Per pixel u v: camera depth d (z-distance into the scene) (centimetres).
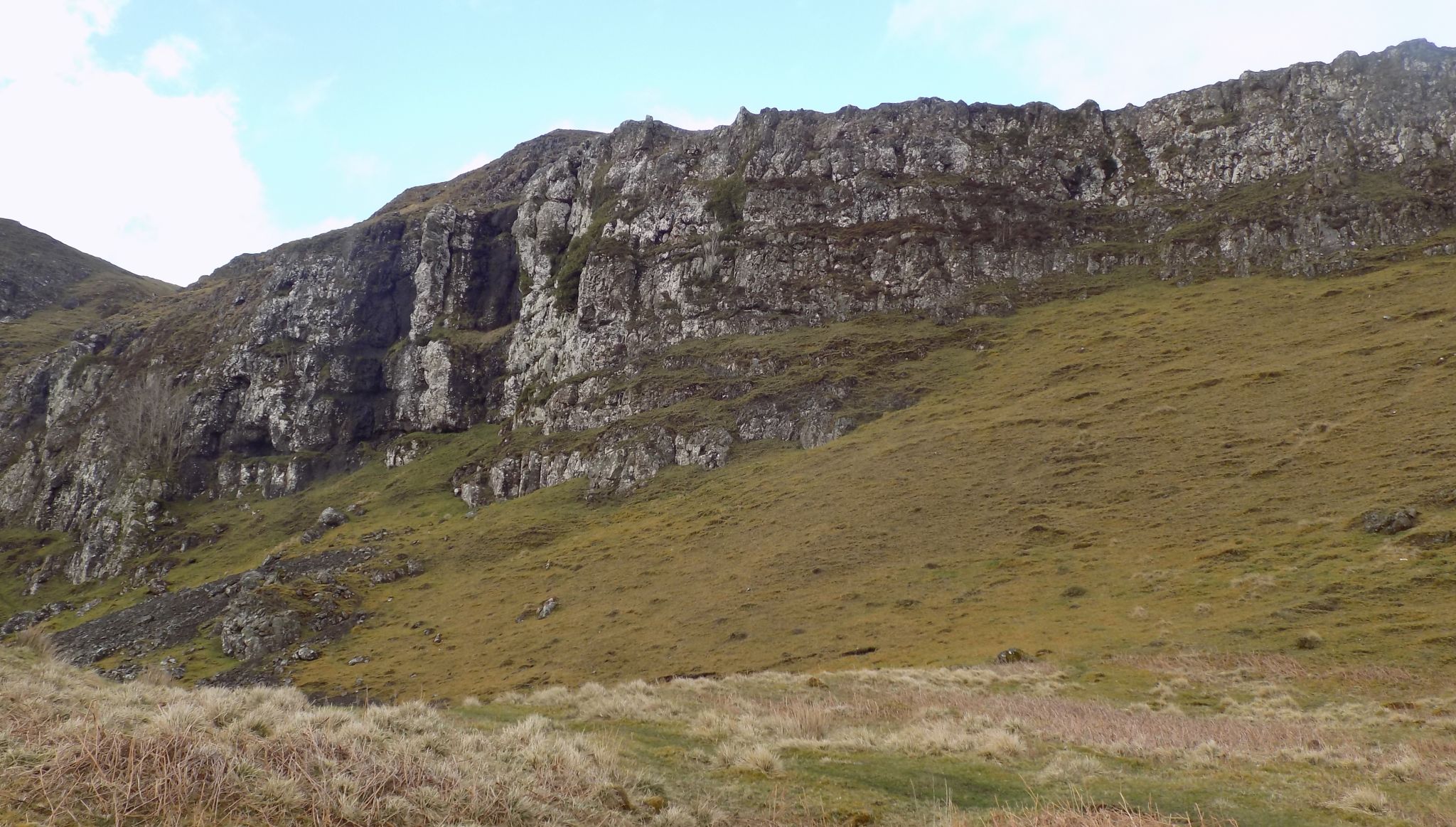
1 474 14738
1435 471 4938
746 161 15212
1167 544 5138
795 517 7294
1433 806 1303
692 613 5853
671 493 9250
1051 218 14238
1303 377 7319
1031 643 4056
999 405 8919
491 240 17038
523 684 5112
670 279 13725
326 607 7675
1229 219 12738
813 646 4769
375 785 1033
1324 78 14062
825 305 12900
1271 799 1351
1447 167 12150
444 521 10519
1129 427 7244
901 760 1609
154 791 869
